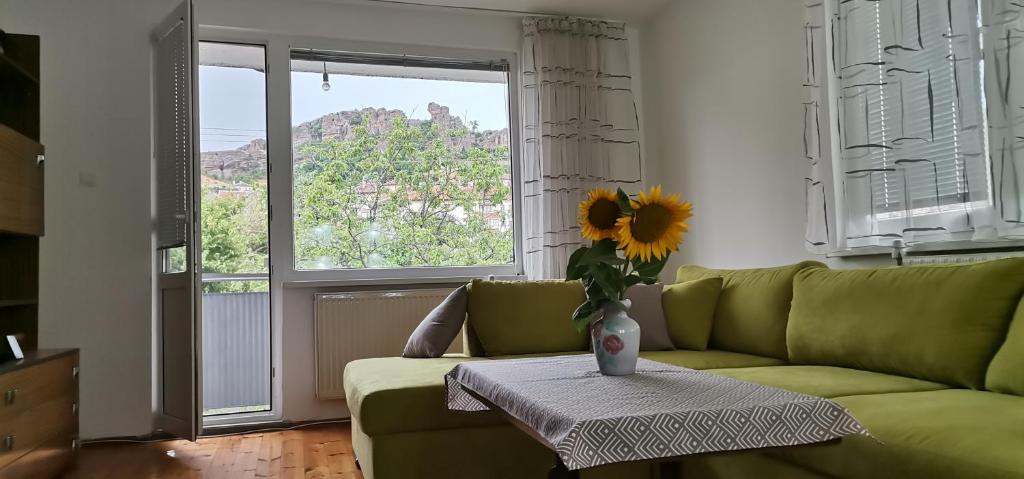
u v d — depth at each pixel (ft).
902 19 9.45
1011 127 7.97
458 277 15.25
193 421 11.87
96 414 12.97
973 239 8.48
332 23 14.70
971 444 4.77
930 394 6.67
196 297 12.02
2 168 10.07
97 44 13.32
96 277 13.11
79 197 13.09
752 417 4.62
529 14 15.79
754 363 9.77
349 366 11.44
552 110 15.48
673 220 6.17
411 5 15.10
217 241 15.21
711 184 14.39
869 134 10.00
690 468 7.99
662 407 4.76
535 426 5.08
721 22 13.94
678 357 10.28
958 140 8.64
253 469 10.74
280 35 14.46
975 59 8.43
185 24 12.35
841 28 10.36
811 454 6.08
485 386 6.56
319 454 11.60
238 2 14.10
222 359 17.13
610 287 6.53
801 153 11.89
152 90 13.61
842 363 8.65
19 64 11.64
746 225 13.35
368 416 8.41
